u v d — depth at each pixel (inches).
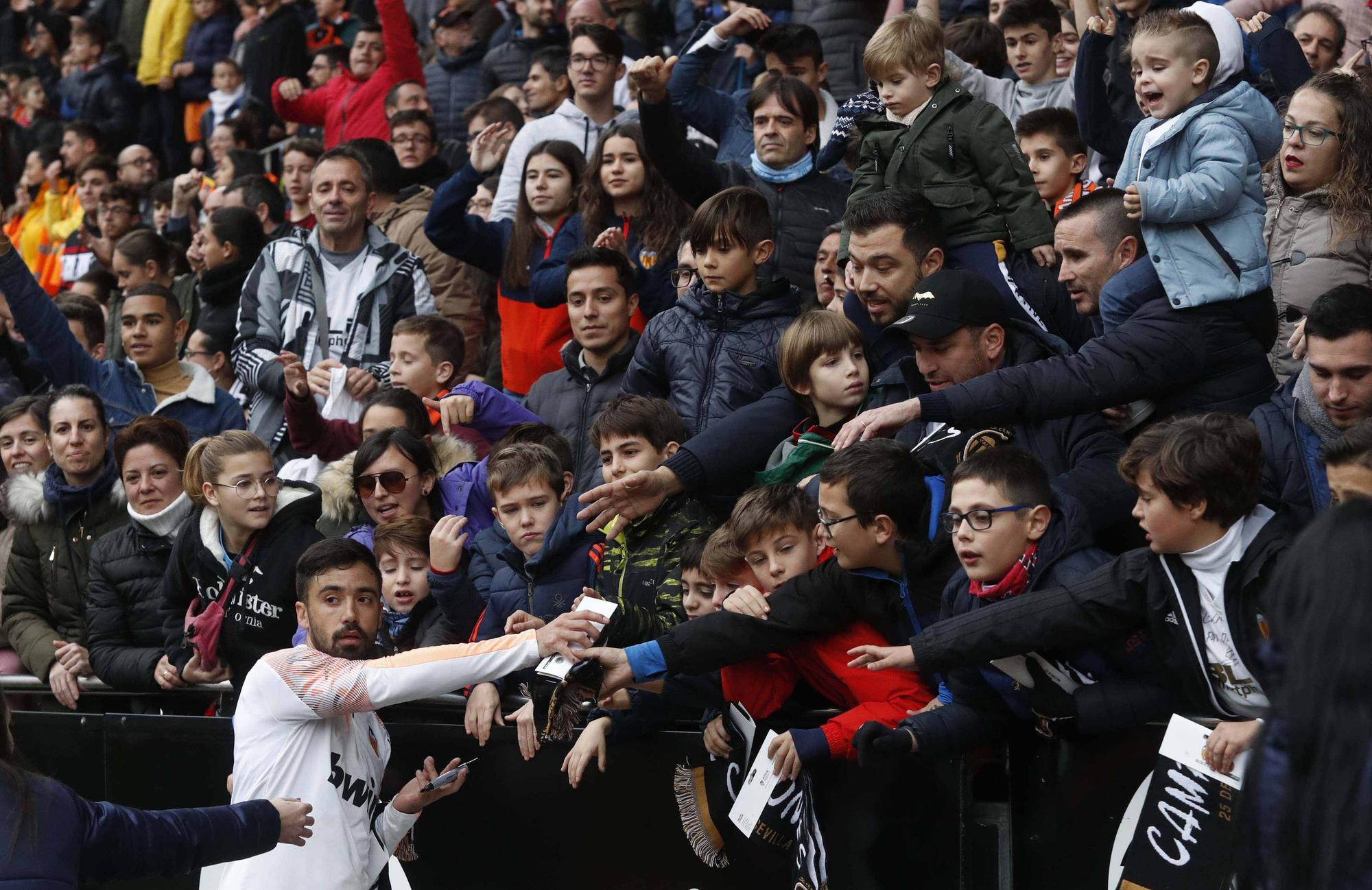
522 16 1339.8
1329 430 522.3
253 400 914.1
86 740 697.6
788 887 541.6
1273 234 647.1
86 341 1068.5
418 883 613.6
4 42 1947.6
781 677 551.2
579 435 738.8
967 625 470.0
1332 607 295.3
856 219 636.7
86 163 1440.7
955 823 511.2
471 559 657.0
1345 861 284.4
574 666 525.7
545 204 879.7
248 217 1041.5
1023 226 673.0
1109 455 553.3
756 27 924.6
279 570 673.6
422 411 765.3
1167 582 453.7
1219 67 587.8
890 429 540.4
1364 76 657.0
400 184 1069.8
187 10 1683.1
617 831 576.1
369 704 546.9
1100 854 487.2
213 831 482.3
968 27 962.7
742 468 606.2
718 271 688.4
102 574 740.0
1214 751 436.8
